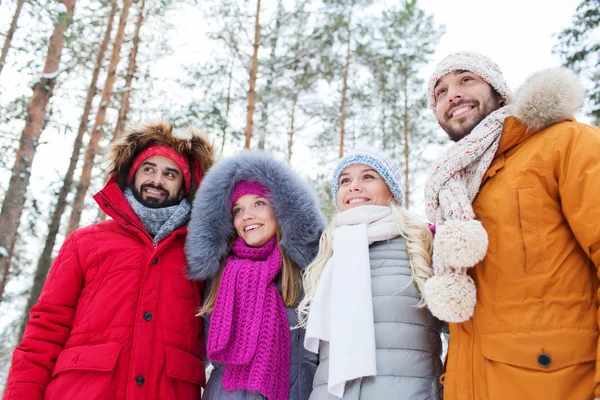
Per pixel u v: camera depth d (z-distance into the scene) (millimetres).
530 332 1358
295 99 9836
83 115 9539
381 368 1700
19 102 8469
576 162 1406
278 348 2086
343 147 9922
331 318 1827
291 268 2342
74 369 1944
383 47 10320
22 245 10578
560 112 1511
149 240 2254
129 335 2039
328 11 9367
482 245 1430
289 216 2348
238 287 2186
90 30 8695
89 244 2211
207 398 2117
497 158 1644
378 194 2230
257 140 9844
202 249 2264
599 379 1204
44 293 2125
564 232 1427
